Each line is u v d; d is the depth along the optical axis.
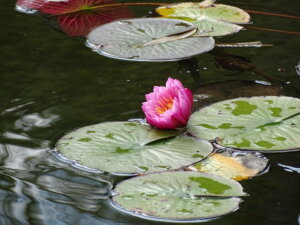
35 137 2.36
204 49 2.64
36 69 2.60
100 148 2.31
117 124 2.37
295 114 2.37
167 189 2.21
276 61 2.61
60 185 2.24
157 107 2.38
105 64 2.61
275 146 2.30
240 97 2.44
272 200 2.20
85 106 2.45
